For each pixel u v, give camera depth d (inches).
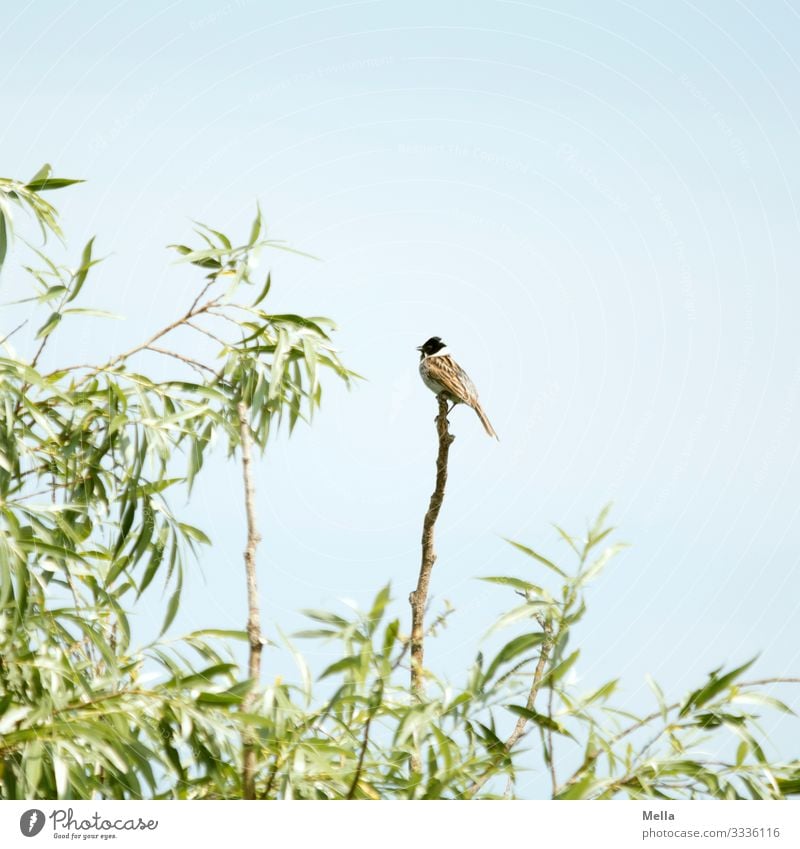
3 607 534.3
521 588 502.9
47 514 571.5
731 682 495.2
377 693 471.2
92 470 647.1
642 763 486.3
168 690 517.7
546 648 492.1
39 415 597.3
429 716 474.6
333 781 504.4
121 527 620.4
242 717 482.6
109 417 645.3
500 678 494.0
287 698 482.6
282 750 491.2
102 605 583.5
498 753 489.1
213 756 511.5
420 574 550.9
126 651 583.5
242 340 685.9
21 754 513.3
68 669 540.1
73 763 499.5
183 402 657.0
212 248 644.1
